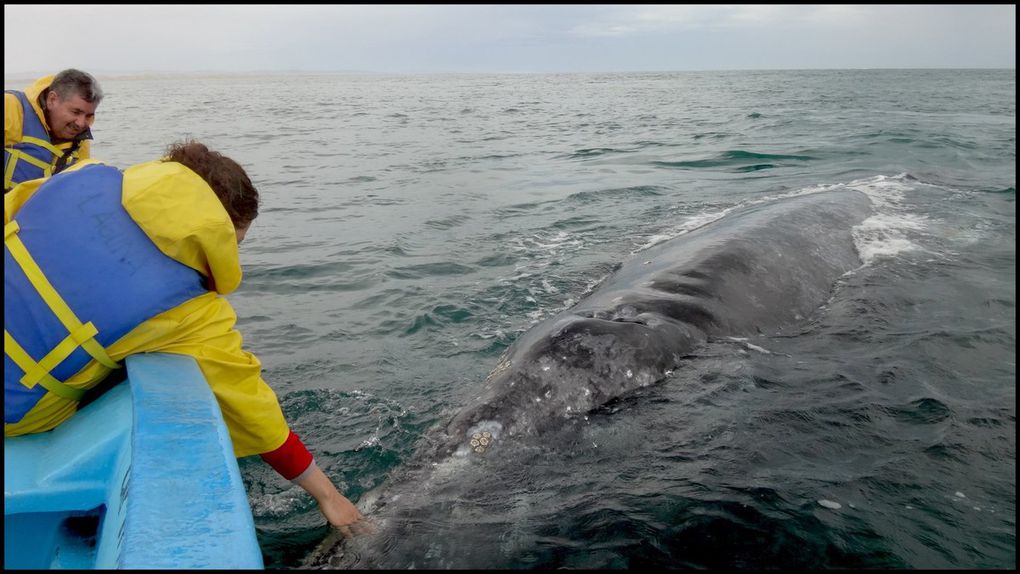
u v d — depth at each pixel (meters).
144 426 2.10
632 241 8.76
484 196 12.12
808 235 7.64
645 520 3.36
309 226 10.16
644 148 17.73
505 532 3.28
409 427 4.45
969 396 4.67
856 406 4.47
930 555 3.18
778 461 3.87
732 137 19.31
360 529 3.20
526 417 4.21
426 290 7.27
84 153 4.72
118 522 1.96
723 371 4.82
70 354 2.35
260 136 22.19
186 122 27.27
